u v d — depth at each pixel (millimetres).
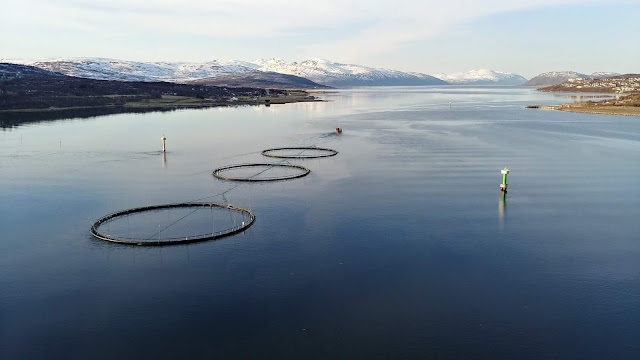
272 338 32531
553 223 53531
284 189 67688
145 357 30734
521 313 35312
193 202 61625
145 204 61062
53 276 41281
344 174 76875
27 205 60438
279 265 43125
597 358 30516
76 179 73812
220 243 48156
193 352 31156
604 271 41812
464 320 34469
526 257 44625
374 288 38906
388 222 53688
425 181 71875
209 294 38125
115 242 48375
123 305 36625
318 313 35438
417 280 40219
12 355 30906
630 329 33406
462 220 54344
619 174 76312
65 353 31141
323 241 48438
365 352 31094
